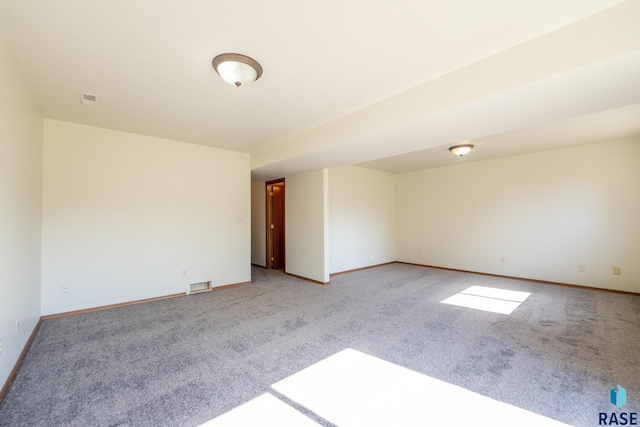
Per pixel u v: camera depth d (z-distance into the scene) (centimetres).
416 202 680
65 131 335
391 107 269
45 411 172
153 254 398
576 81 184
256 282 511
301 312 351
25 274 247
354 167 621
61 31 174
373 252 661
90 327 301
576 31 170
